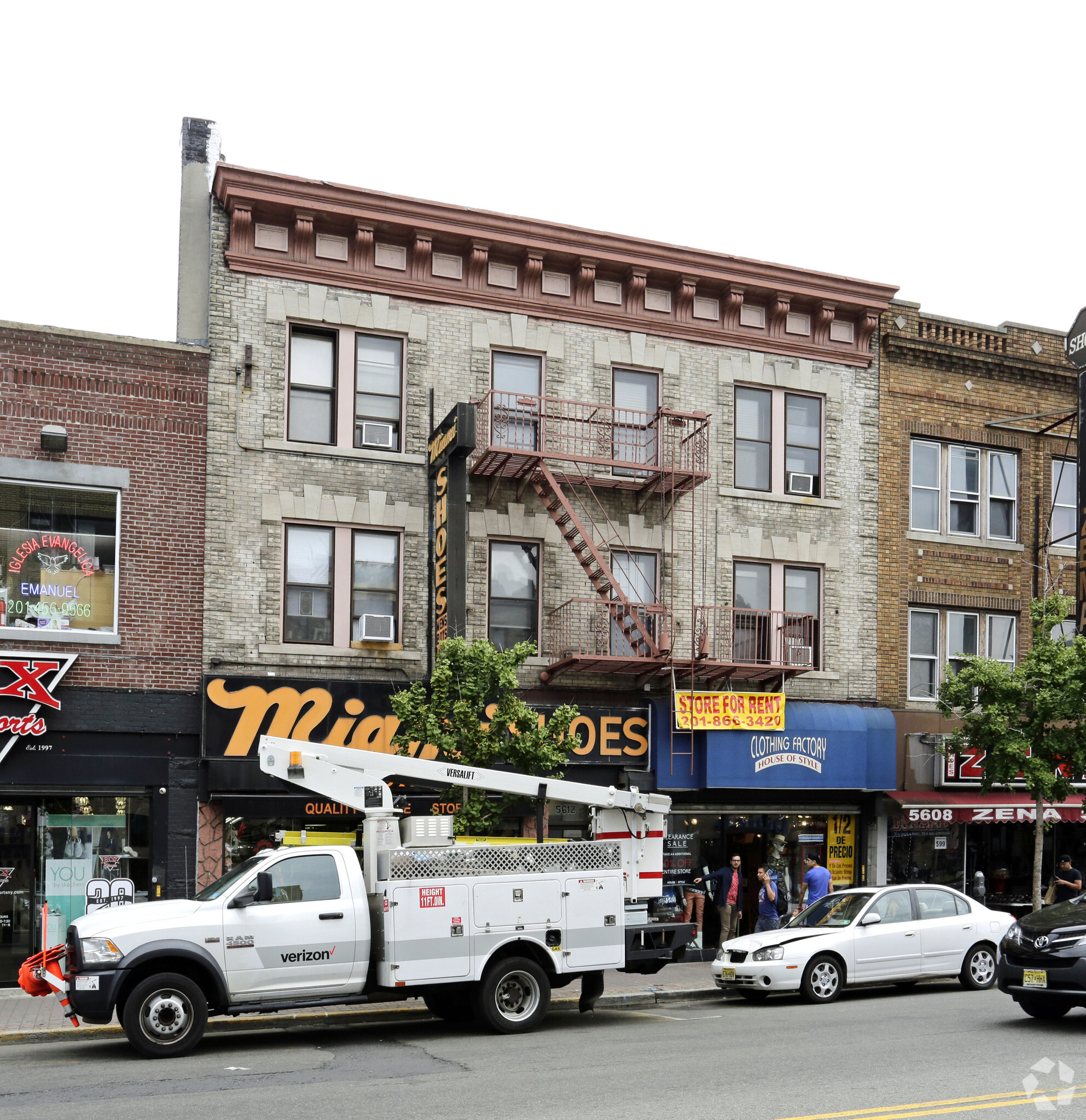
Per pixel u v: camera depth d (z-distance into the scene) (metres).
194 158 19.75
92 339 18.23
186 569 18.41
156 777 17.81
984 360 24.42
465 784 14.30
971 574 24.02
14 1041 13.15
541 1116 8.37
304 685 18.42
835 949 15.38
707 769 20.52
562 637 20.44
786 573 22.53
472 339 20.44
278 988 12.05
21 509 17.78
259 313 19.22
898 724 22.66
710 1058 10.89
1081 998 12.50
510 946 13.35
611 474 21.06
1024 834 23.94
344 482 19.38
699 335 22.09
